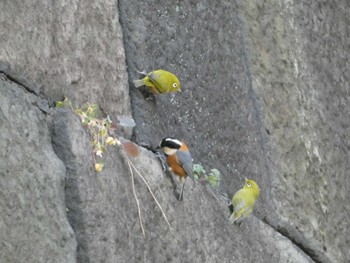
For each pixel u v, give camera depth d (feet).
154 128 32.40
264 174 37.81
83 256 27.81
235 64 37.22
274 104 39.24
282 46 40.27
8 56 27.17
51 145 28.02
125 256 29.14
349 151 43.19
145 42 32.83
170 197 31.78
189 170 31.63
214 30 36.37
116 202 29.19
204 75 35.35
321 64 42.55
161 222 31.07
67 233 27.45
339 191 42.04
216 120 35.55
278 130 39.14
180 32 34.53
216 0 36.94
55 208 27.32
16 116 26.89
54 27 29.04
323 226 40.68
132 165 30.35
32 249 26.27
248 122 37.37
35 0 28.45
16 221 25.99
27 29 27.99
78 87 29.58
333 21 44.04
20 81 27.53
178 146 31.58
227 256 34.35
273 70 39.58
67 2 29.71
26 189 26.50
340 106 43.19
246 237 35.83
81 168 28.19
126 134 31.14
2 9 27.22
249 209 35.14
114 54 31.37
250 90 38.09
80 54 29.89
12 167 26.27
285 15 40.93
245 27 38.60
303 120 40.52
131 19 32.50
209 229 33.68
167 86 32.04
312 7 42.86
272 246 37.60
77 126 28.68
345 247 41.83
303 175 40.06
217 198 34.76
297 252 39.29
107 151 29.40
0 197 25.70
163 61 33.47
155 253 30.53
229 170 35.86
